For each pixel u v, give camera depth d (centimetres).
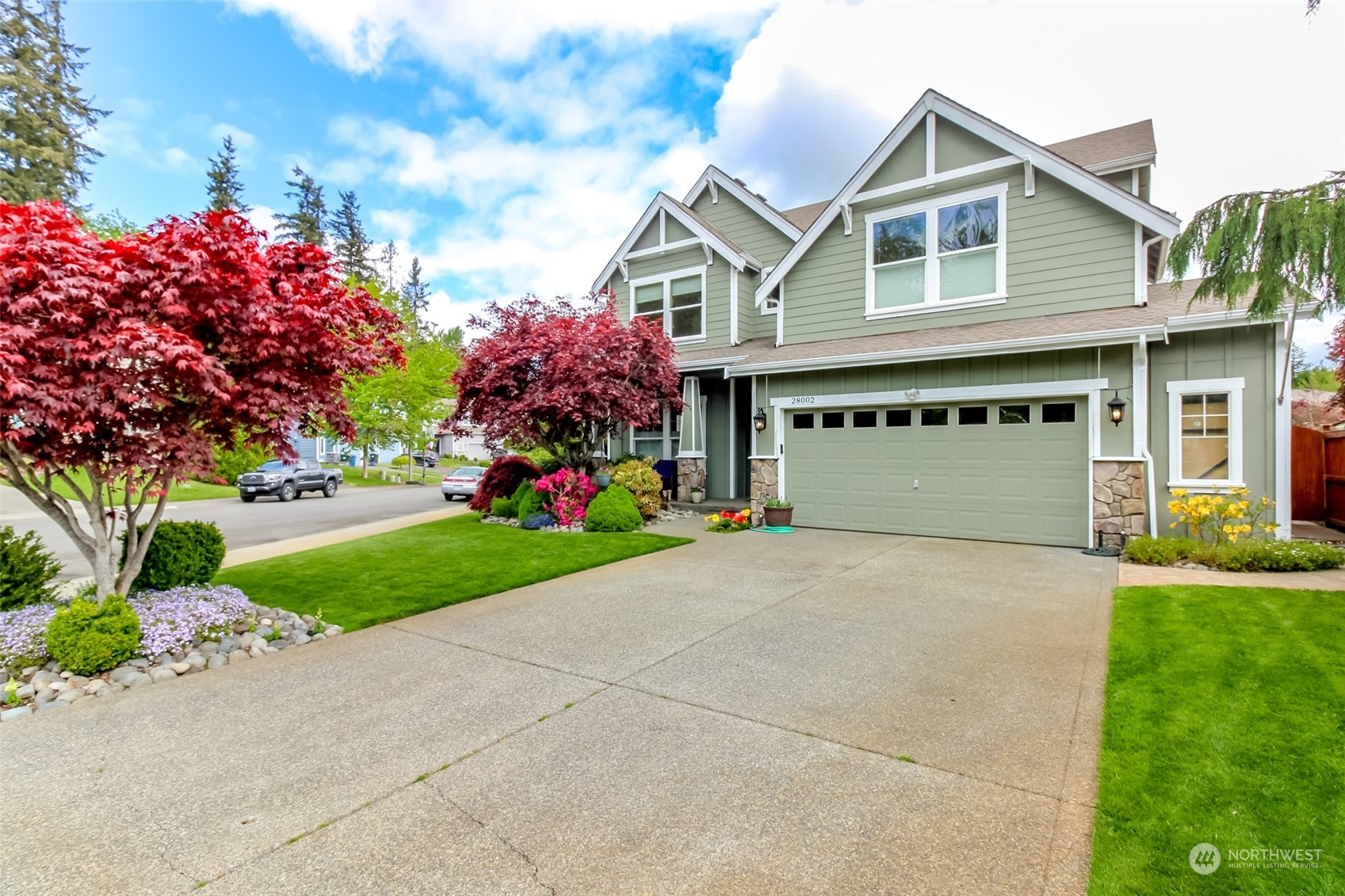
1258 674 379
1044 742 321
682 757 314
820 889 218
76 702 398
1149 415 830
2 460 457
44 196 2559
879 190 1059
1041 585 643
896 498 972
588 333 1077
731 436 1366
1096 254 888
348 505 1936
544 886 222
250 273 476
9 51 2616
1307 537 952
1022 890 215
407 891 221
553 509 1162
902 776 291
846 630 514
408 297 5650
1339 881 208
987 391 887
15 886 228
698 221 1396
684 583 688
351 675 439
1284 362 752
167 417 489
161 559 574
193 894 222
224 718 372
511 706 381
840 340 1100
